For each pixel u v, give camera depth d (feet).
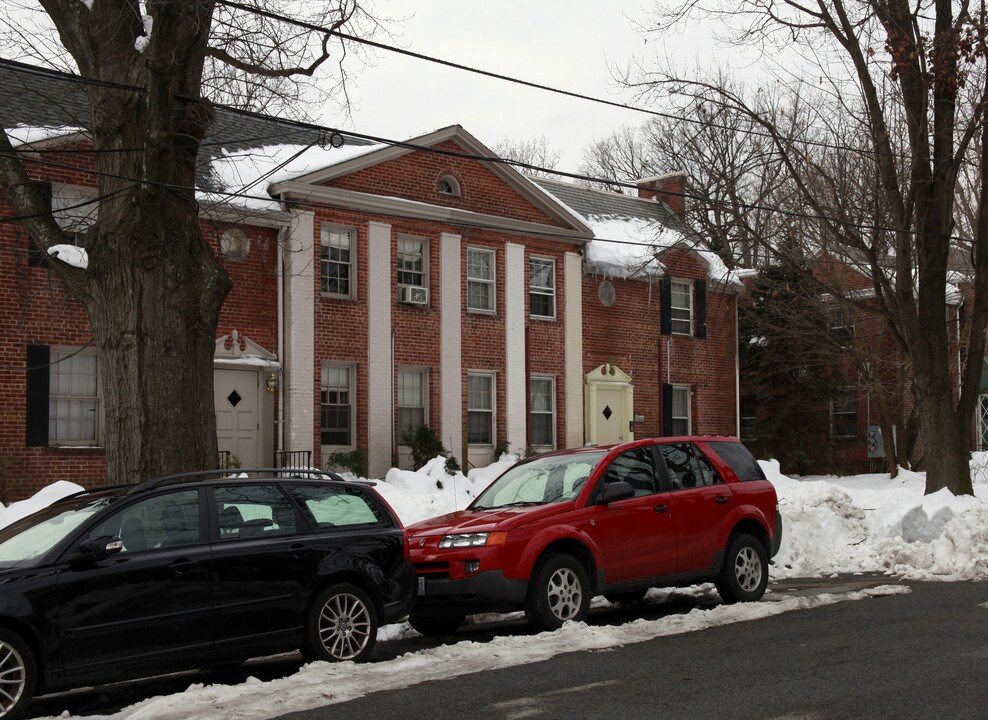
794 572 50.70
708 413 105.91
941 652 28.96
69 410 66.33
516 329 90.22
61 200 65.41
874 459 117.29
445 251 85.51
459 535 33.42
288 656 33.42
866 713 22.39
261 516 28.94
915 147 62.28
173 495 27.68
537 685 25.62
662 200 112.68
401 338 82.48
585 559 35.04
